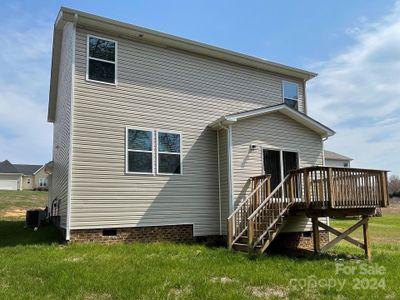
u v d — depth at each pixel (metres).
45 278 6.17
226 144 12.03
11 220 19.61
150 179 11.08
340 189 9.71
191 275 6.57
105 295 5.34
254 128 12.47
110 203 10.31
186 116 12.08
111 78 10.88
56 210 14.77
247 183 12.00
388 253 10.73
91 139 10.28
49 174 18.19
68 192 9.73
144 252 8.86
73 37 10.43
